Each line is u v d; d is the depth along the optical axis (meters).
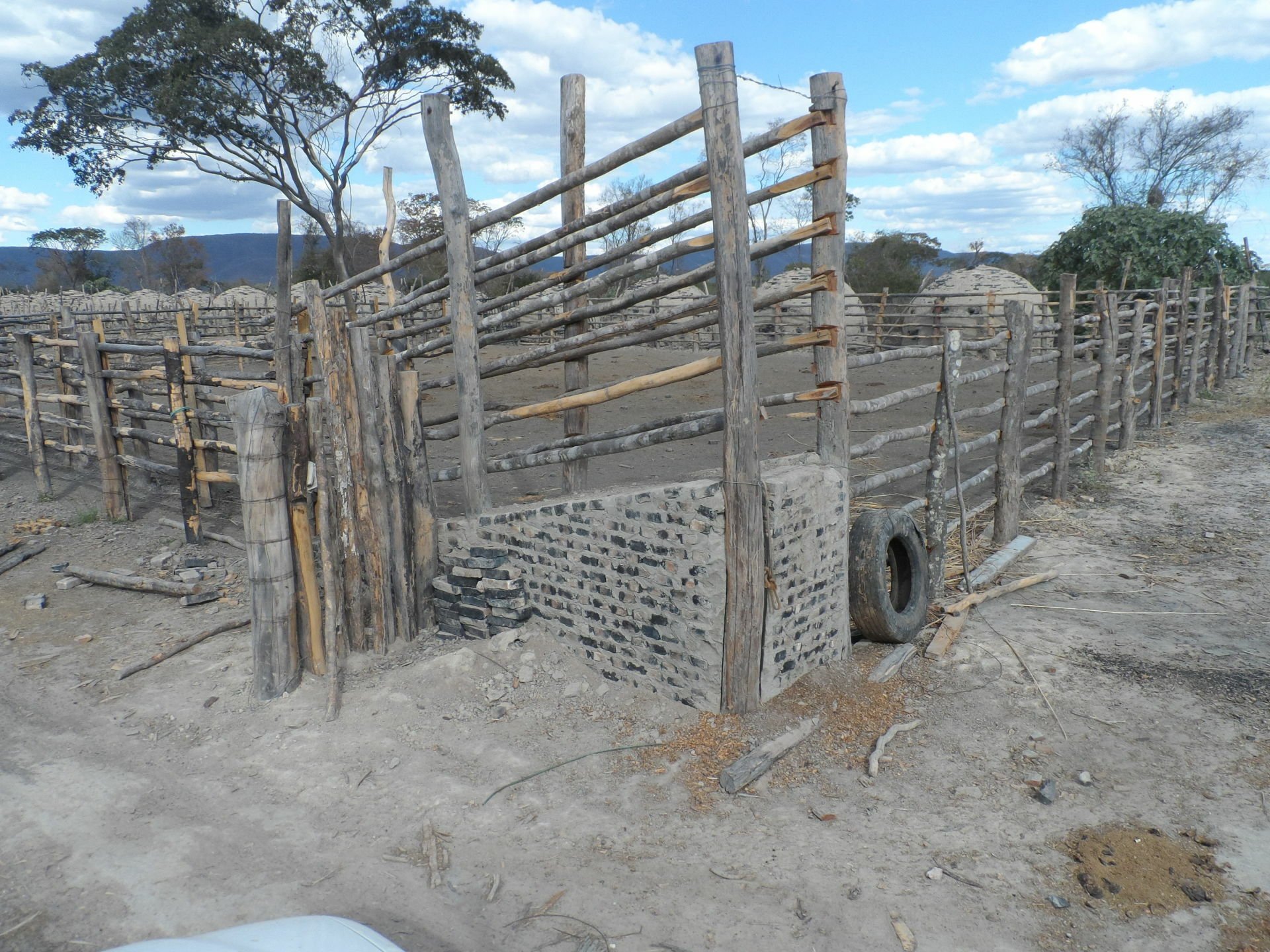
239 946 2.50
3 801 4.28
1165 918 3.34
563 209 5.68
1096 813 3.98
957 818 3.97
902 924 3.34
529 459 5.56
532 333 5.75
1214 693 5.00
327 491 5.18
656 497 4.68
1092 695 4.99
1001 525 7.48
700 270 4.89
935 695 5.05
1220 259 23.83
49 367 12.30
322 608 5.59
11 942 3.38
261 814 4.14
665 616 4.79
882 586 5.38
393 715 4.88
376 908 3.50
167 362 7.63
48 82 28.23
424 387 6.15
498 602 5.49
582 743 4.60
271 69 28.11
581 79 5.57
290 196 30.47
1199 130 36.16
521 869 3.71
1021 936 3.28
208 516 8.54
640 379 5.04
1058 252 25.95
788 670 4.93
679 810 4.08
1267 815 3.91
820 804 4.10
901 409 14.45
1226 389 15.25
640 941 3.29
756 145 4.64
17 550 7.67
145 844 3.95
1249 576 6.79
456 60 29.95
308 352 7.48
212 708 5.07
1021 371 7.26
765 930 3.33
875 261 47.09
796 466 5.12
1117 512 8.54
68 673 5.59
